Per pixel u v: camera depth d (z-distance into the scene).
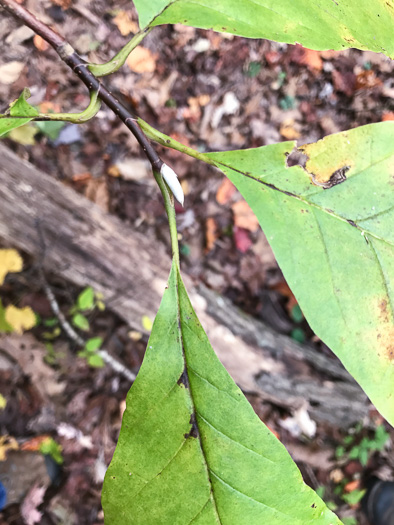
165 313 0.19
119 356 0.73
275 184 0.21
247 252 0.83
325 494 0.81
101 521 0.70
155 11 0.21
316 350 0.82
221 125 0.82
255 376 0.74
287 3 0.21
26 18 0.19
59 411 0.69
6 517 0.63
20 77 0.64
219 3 0.21
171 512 0.18
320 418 0.79
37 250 0.60
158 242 0.74
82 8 0.69
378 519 0.81
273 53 0.82
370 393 0.19
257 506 0.18
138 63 0.73
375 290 0.20
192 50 0.78
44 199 0.58
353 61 0.86
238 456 0.18
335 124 0.88
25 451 0.66
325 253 0.20
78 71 0.19
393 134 0.21
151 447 0.18
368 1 0.21
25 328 0.66
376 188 0.21
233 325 0.73
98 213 0.62
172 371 0.19
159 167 0.19
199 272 0.79
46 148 0.68
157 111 0.76
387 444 0.84
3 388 0.65
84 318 0.69
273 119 0.85
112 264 0.64
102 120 0.71
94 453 0.71
